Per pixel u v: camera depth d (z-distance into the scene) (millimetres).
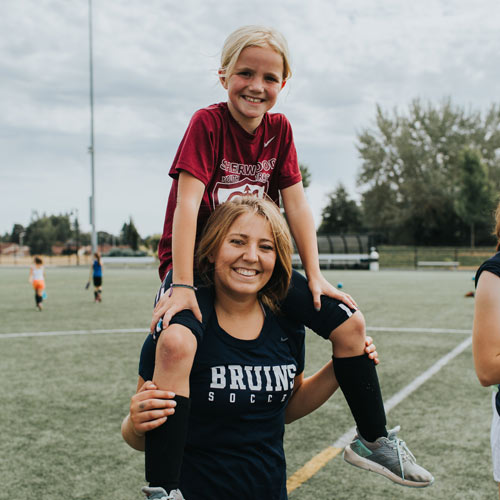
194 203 2010
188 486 1806
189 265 1899
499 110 46938
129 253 44156
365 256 31859
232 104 2123
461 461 3795
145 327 9992
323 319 1989
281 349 1964
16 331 9570
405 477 1977
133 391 5590
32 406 5066
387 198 47875
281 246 1901
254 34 2041
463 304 13266
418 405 5090
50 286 20516
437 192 45844
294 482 3465
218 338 1857
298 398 2234
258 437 1850
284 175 2348
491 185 39188
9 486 3410
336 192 59875
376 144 48125
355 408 2041
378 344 8133
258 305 1982
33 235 83500
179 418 1657
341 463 3762
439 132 46594
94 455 3910
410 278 23500
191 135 2072
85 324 10398
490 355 2014
